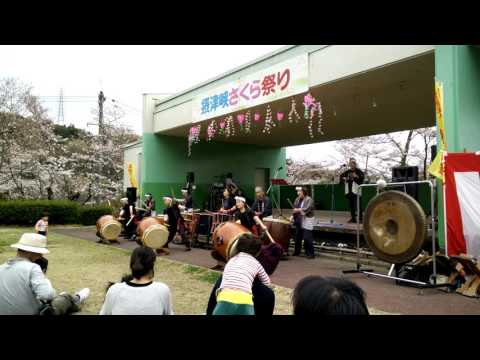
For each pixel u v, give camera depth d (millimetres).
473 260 5770
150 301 2756
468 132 6887
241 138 18938
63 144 26219
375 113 13570
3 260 9195
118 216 15312
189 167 18703
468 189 6223
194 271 7996
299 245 10109
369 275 7367
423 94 10992
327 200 18469
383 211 6684
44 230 8469
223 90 12883
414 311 4961
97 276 7547
